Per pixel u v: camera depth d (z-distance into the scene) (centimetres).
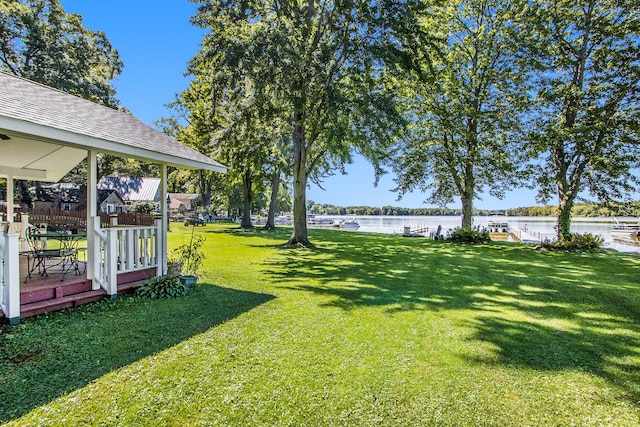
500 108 1400
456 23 1479
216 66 1116
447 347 354
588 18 1221
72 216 1030
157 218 597
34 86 531
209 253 1046
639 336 388
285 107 1162
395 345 357
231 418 233
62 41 1939
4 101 383
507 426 230
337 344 357
